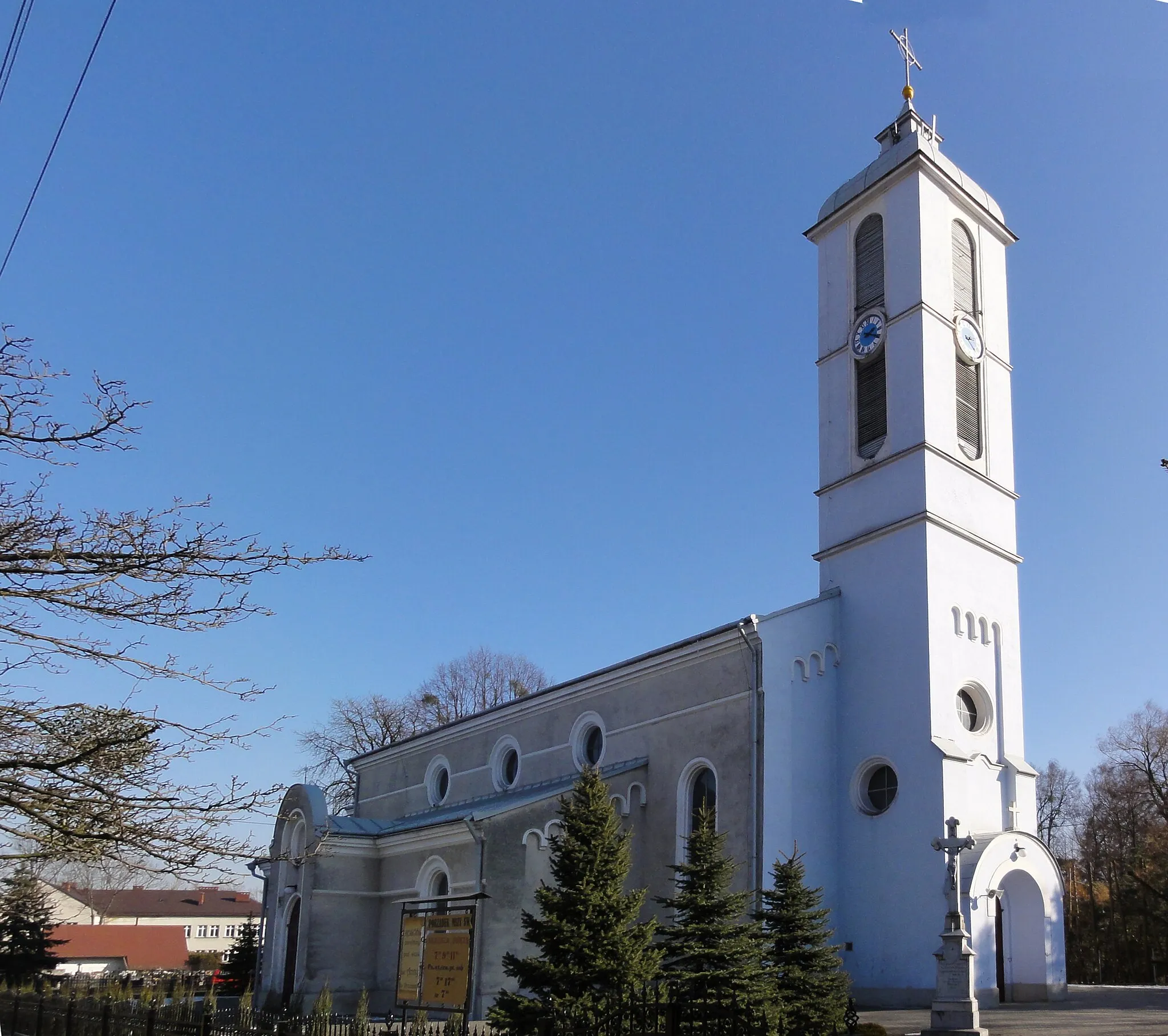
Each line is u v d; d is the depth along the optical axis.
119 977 50.81
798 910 24.41
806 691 32.41
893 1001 29.02
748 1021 19.41
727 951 22.27
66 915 95.38
